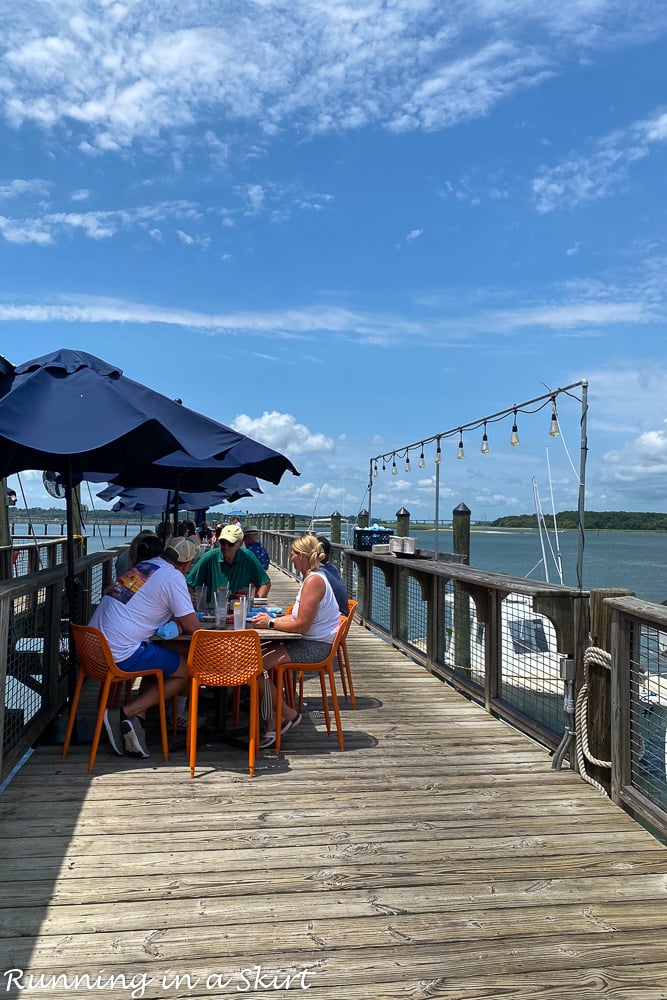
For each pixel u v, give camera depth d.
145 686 4.45
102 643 4.05
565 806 3.62
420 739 4.79
